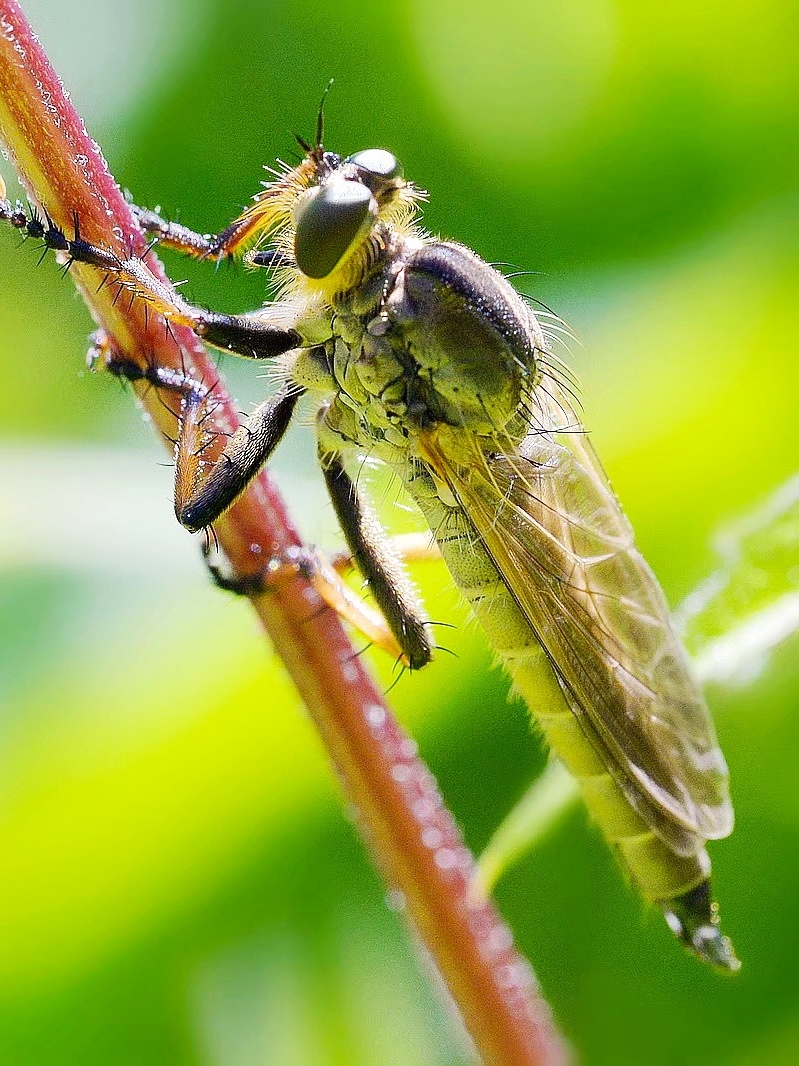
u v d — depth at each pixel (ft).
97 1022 0.32
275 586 0.29
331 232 0.31
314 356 0.32
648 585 0.31
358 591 0.32
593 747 0.31
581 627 0.31
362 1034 0.33
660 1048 0.34
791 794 0.33
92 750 0.31
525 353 0.31
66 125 0.29
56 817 0.31
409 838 0.29
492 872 0.29
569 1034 0.34
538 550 0.31
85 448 0.33
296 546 0.30
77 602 0.32
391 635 0.32
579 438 0.32
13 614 0.32
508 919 0.34
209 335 0.31
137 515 0.32
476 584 0.32
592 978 0.34
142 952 0.32
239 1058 0.32
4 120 0.29
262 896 0.32
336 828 0.32
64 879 0.32
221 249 0.31
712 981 0.34
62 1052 0.32
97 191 0.29
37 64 0.29
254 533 0.30
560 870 0.34
